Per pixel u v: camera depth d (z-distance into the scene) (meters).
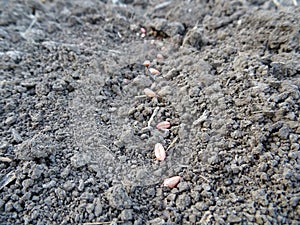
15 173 0.08
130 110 0.10
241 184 0.08
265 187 0.08
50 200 0.08
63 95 0.10
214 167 0.08
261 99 0.09
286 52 0.10
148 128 0.09
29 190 0.08
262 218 0.07
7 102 0.10
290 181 0.08
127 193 0.08
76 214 0.08
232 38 0.11
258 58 0.10
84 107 0.10
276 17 0.11
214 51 0.11
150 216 0.08
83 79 0.10
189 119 0.09
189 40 0.11
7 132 0.09
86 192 0.08
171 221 0.08
